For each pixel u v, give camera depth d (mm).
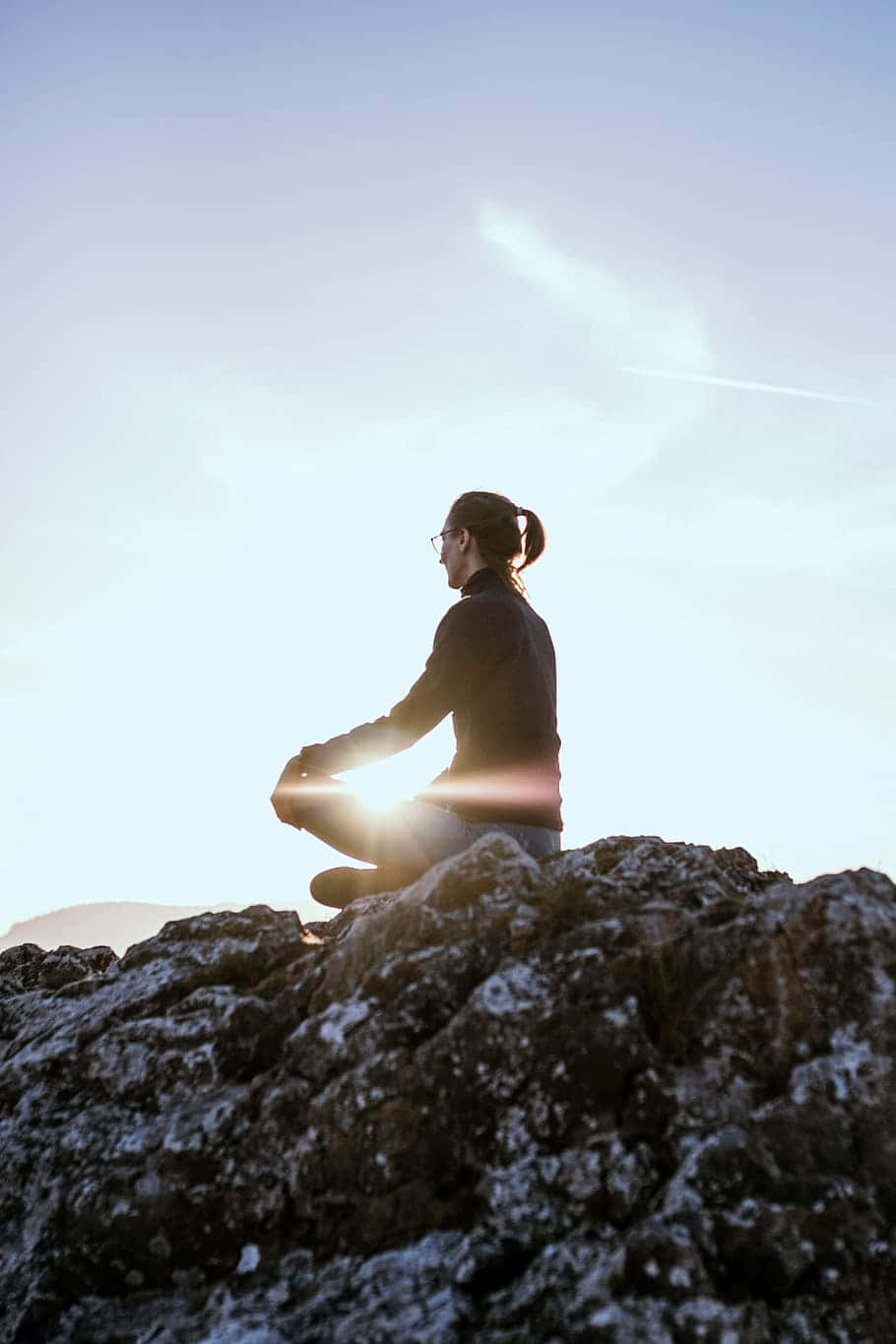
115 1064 4379
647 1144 3518
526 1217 3418
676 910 4051
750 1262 3176
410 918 4367
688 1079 3625
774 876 5383
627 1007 3750
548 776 5367
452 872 4480
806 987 3746
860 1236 3266
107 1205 3898
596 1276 3104
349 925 5020
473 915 4285
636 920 4004
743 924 3908
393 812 5129
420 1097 3734
